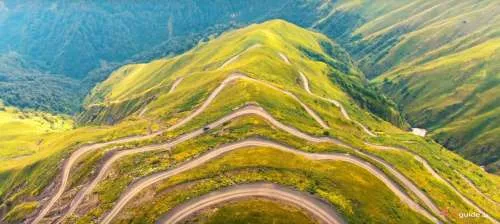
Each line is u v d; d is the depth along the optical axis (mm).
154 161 165125
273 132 177500
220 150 159875
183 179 138000
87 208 151000
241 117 194875
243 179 131250
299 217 112250
